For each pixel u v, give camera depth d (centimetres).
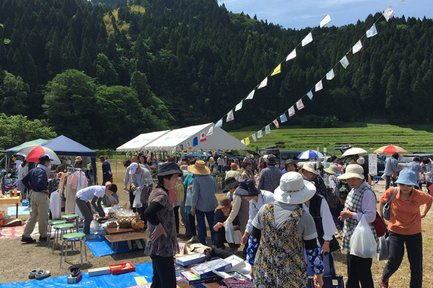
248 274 514
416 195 471
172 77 11688
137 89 9806
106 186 872
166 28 15175
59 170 1642
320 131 9025
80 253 706
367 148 6700
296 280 319
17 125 5262
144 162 1249
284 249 323
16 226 1030
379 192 1691
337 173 885
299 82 10419
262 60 11300
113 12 16488
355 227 444
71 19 11894
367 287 430
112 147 8094
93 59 10519
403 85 10119
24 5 11731
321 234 421
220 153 3031
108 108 8188
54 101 7706
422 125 9731
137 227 782
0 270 650
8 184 1667
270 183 741
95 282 575
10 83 7994
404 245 509
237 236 675
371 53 10962
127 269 621
